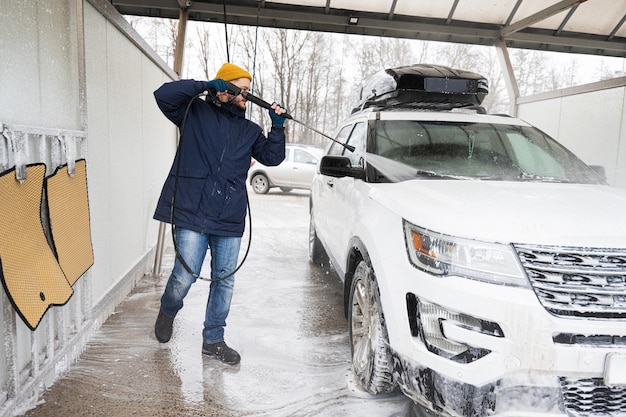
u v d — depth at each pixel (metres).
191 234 2.80
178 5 6.32
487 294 1.88
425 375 2.01
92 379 2.70
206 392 2.61
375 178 3.01
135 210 4.52
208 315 3.02
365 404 2.52
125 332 3.39
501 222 2.02
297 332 3.51
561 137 6.88
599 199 2.39
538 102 7.30
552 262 1.89
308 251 6.24
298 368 2.93
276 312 3.92
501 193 2.45
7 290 1.88
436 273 2.03
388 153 3.21
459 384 1.91
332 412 2.44
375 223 2.56
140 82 4.62
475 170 3.12
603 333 1.81
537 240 1.92
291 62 16.78
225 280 2.97
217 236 2.93
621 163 5.80
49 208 2.33
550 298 1.86
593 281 1.87
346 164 3.15
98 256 3.45
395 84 3.77
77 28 2.89
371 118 3.56
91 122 3.22
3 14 2.06
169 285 2.99
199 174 2.77
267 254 6.04
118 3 6.25
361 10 6.78
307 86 17.08
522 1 6.69
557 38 7.45
